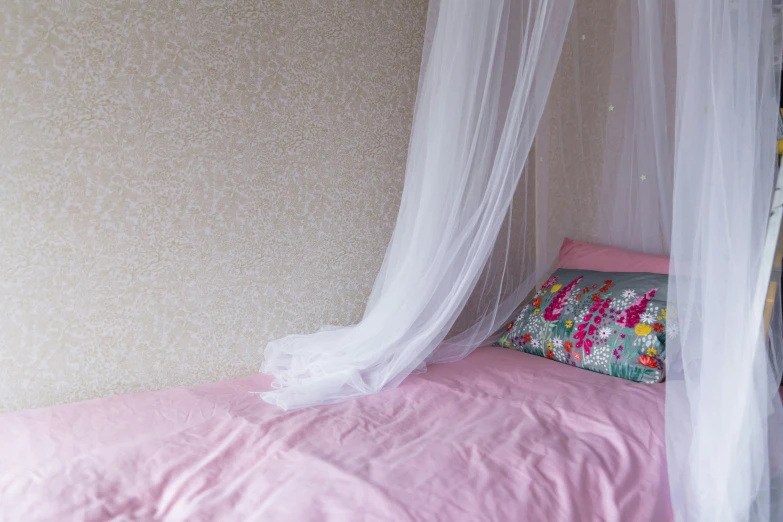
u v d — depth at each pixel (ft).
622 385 5.95
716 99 4.28
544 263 8.03
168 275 6.21
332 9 7.04
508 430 4.87
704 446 4.30
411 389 6.01
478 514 3.70
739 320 4.27
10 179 5.33
